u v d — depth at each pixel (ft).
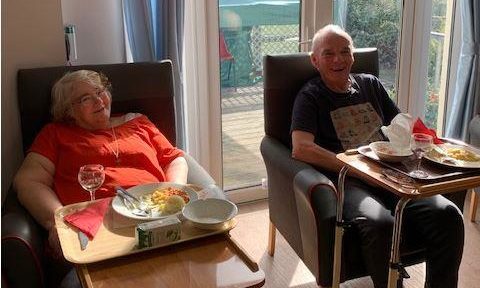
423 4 10.25
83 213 4.92
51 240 4.95
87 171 5.29
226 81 9.38
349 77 7.62
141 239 4.37
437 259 5.88
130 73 6.98
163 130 7.24
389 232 5.63
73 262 4.17
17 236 4.66
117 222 4.82
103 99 6.47
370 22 10.12
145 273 4.21
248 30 9.25
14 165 7.01
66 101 6.31
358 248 5.87
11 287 4.67
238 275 4.21
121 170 6.20
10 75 6.82
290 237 6.81
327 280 5.86
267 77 7.48
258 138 9.94
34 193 5.57
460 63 10.42
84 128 6.49
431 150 5.21
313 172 6.10
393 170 4.84
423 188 4.49
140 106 7.06
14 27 6.77
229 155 9.84
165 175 6.56
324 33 7.34
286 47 9.62
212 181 6.20
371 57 8.09
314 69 7.68
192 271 4.25
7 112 6.86
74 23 7.92
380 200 6.47
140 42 7.93
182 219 4.84
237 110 9.64
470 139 8.86
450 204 5.96
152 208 5.05
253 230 8.88
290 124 7.58
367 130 7.32
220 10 8.96
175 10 7.95
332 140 7.21
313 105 7.18
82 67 6.78
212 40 8.93
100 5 8.04
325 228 5.65
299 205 6.09
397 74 10.61
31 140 6.55
